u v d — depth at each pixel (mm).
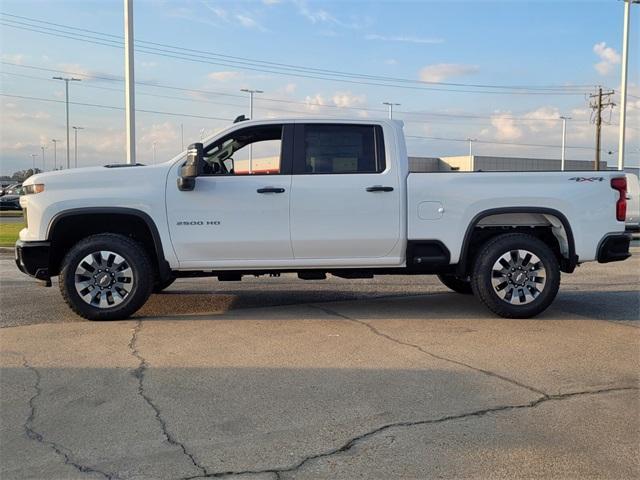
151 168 6465
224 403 4109
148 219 6344
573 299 8055
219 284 9430
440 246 6555
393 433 3635
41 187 6297
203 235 6398
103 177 6383
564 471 3186
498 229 6945
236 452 3402
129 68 18406
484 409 4008
